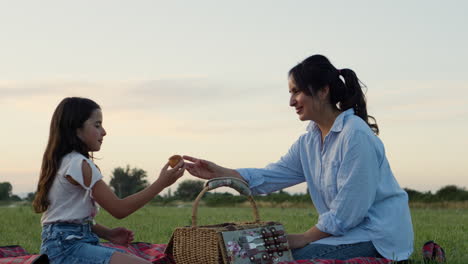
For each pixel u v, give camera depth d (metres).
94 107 4.11
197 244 3.86
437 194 32.56
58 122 4.01
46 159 3.97
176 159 4.24
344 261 3.86
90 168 3.90
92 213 3.99
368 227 4.08
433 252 4.57
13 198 69.69
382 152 4.25
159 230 9.05
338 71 4.34
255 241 3.89
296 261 3.87
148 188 4.06
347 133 4.12
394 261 3.99
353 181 4.02
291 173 4.89
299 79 4.27
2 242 7.27
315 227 4.16
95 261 3.67
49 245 3.83
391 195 4.23
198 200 3.97
